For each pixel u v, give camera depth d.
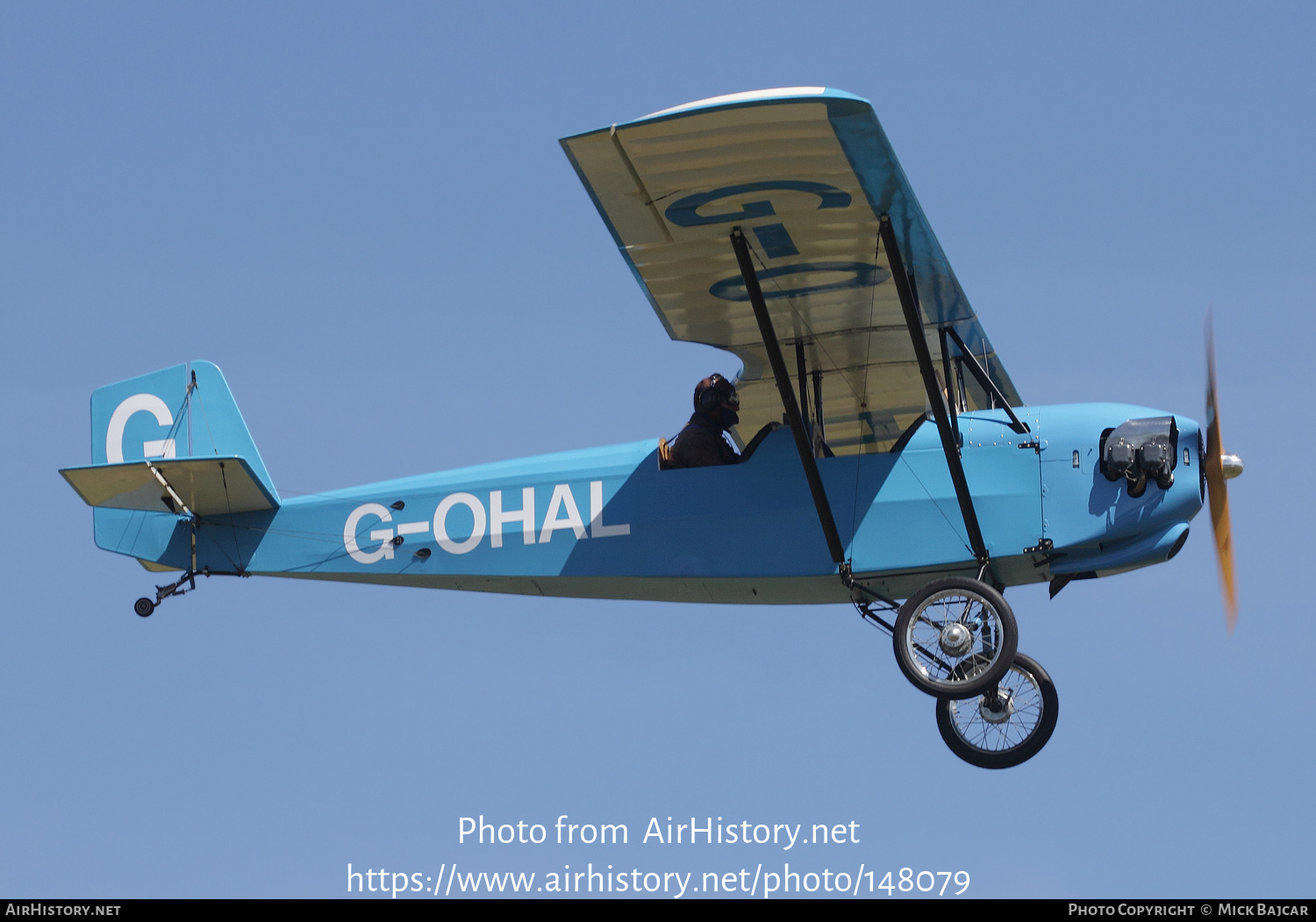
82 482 30.06
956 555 27.45
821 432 29.34
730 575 28.62
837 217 25.55
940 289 27.62
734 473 29.02
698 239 26.30
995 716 28.20
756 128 23.31
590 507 29.91
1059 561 27.69
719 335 29.80
